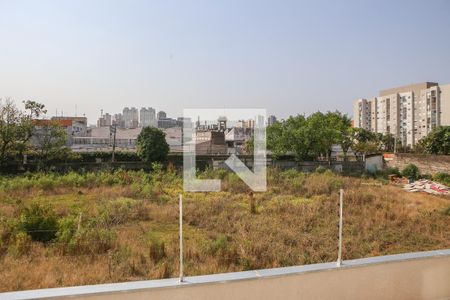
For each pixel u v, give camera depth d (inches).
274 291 137.6
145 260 315.9
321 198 684.1
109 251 321.7
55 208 540.1
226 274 138.9
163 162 1277.1
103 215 475.5
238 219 506.6
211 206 570.9
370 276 148.5
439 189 912.9
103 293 123.3
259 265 317.1
